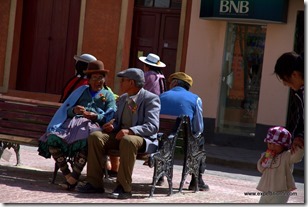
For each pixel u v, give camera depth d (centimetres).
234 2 3041
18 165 2016
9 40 3538
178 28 3353
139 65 3434
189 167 1762
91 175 1625
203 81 3200
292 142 1282
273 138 1337
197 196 1738
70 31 3528
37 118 1773
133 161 1594
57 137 1647
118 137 1605
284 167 1337
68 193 1600
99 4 3431
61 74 3547
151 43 3403
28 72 3588
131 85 1658
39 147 1702
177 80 1856
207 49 3195
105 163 1650
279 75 1214
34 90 3584
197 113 1802
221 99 3200
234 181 2250
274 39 3097
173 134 1678
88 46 3450
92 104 1700
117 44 3409
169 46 3375
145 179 1983
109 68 3416
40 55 3572
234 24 3180
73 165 1667
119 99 1672
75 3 3519
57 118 1688
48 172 1927
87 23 3450
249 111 3169
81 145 1636
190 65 3219
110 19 3416
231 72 3195
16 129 1789
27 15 3581
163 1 3384
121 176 1594
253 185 2183
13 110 1791
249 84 3172
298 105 1214
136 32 3431
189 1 3288
